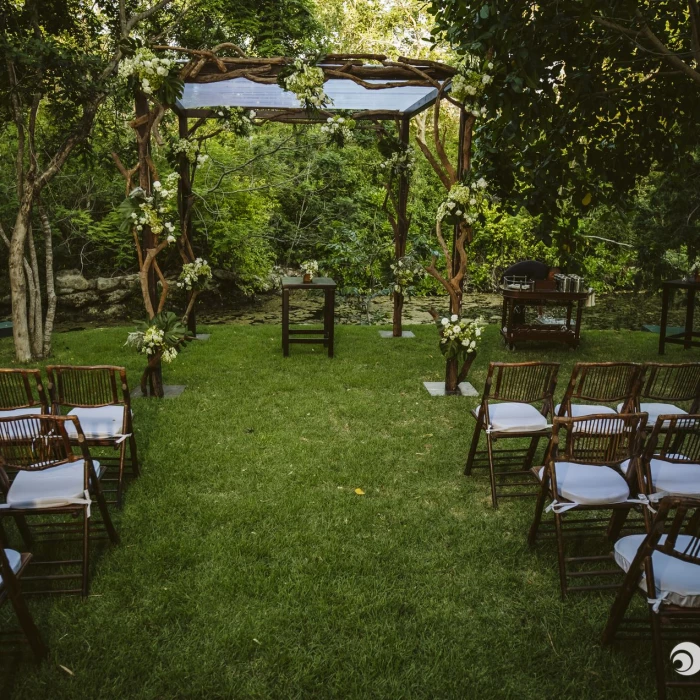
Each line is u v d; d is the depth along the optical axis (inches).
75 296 515.2
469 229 224.2
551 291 305.6
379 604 104.8
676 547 92.3
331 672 89.9
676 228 295.1
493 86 164.1
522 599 107.6
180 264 564.4
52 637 97.1
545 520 136.8
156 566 116.5
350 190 643.5
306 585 110.3
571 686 87.2
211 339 335.9
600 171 204.5
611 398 150.5
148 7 328.8
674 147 203.5
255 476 158.1
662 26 180.9
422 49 721.0
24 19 274.4
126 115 350.3
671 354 302.4
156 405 216.4
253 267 581.3
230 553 121.0
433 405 220.1
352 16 730.8
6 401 151.7
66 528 132.7
